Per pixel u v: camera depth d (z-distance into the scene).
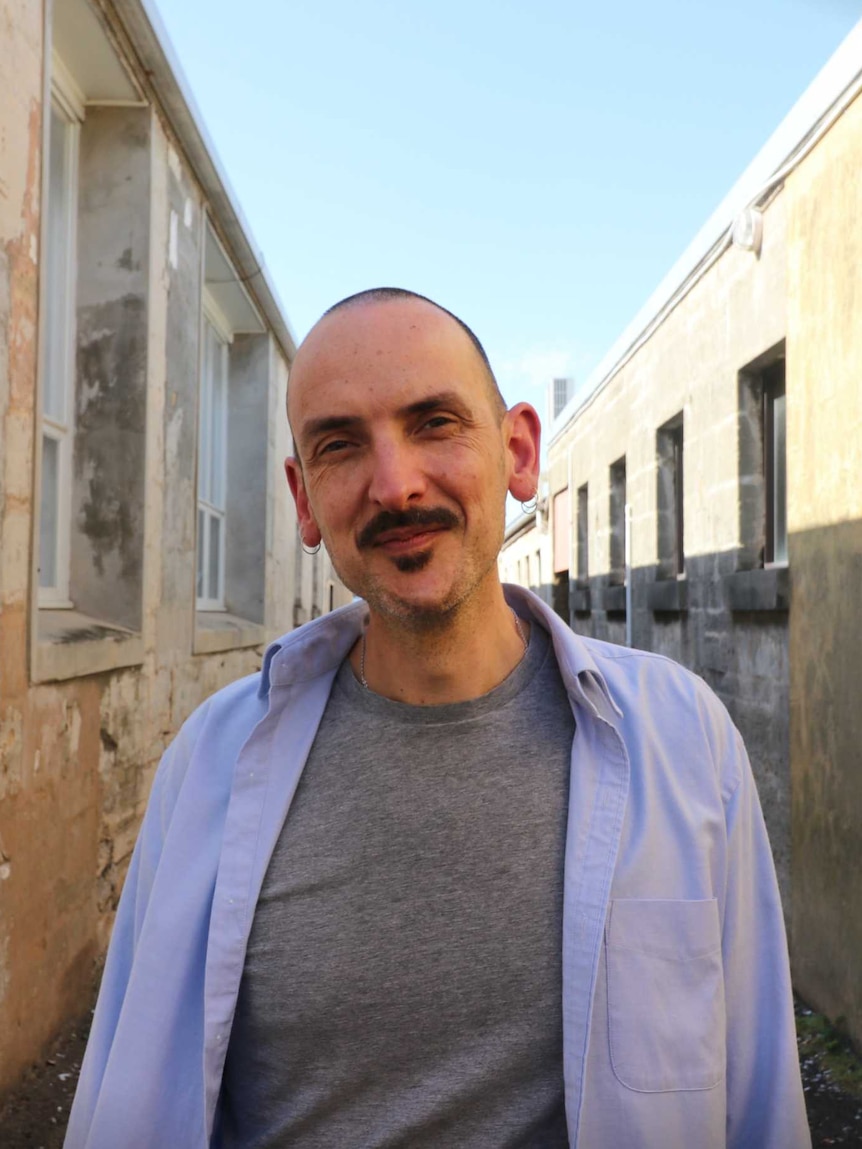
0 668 3.32
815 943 4.55
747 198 5.30
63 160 5.05
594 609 10.34
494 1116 1.24
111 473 5.14
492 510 1.36
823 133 4.44
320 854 1.32
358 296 1.38
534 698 1.41
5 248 3.34
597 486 10.25
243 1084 1.32
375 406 1.31
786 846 5.00
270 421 9.23
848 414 4.18
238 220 7.04
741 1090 1.35
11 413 3.39
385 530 1.31
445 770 1.34
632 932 1.25
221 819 1.39
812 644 4.57
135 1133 1.27
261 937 1.30
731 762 1.41
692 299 6.66
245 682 1.53
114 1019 1.40
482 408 1.36
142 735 5.17
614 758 1.33
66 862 4.02
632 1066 1.22
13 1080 3.46
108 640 4.48
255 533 9.06
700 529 6.51
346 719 1.41
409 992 1.25
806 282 4.64
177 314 5.85
